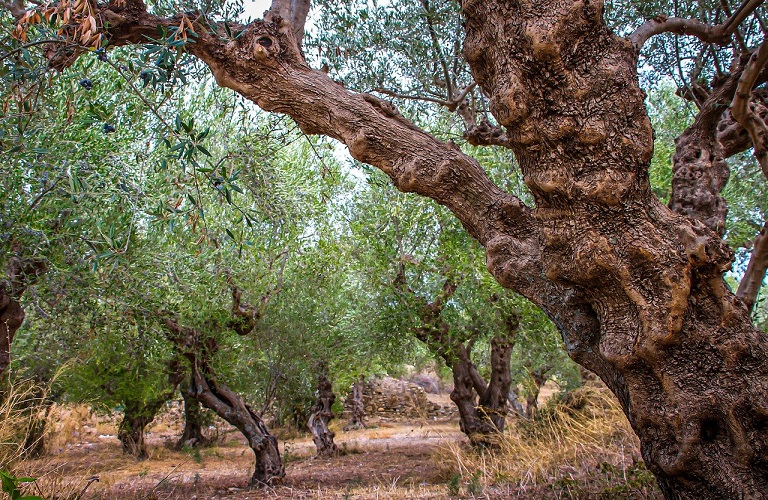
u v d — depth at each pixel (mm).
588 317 2834
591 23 2396
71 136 3850
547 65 2398
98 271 4305
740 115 3504
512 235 3072
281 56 3082
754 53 3223
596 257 2445
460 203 3113
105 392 10211
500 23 2480
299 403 13266
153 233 5223
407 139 3064
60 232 3936
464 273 7617
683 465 2492
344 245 9273
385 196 8219
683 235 2441
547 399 11266
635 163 2424
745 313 2498
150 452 12172
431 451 10680
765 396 2412
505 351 9414
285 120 5137
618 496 3809
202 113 5734
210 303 7008
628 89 2430
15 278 4105
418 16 4844
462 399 9531
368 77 5230
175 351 7648
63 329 5289
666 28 3336
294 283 9258
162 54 2527
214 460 11508
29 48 3207
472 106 5531
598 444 5375
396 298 8492
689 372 2473
